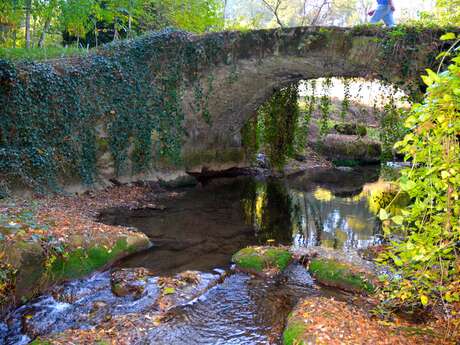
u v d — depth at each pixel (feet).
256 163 60.54
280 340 17.06
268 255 25.02
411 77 34.09
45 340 15.92
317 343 14.80
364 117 78.33
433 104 8.67
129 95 40.55
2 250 19.06
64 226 24.73
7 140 31.12
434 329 16.52
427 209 11.26
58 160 34.91
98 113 38.17
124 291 20.99
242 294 21.40
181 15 58.08
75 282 21.66
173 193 43.60
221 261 25.61
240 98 48.70
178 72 43.96
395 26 35.01
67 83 35.32
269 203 43.19
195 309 19.65
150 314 18.84
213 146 52.54
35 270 19.90
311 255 26.37
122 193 39.75
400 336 15.55
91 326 17.80
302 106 70.49
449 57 31.96
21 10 43.60
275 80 46.47
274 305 20.24
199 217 35.68
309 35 39.47
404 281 14.43
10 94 30.94
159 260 25.32
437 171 9.81
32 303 19.44
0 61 29.91
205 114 47.91
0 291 18.01
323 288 22.18
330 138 70.28
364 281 21.68
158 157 45.01
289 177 57.98
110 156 40.22
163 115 44.09
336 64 39.42
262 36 42.39
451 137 9.27
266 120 54.39
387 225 11.66
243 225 34.17
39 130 33.24
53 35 57.93
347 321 16.83
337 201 45.16
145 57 41.50
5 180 30.25
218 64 44.70
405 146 10.09
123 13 55.98
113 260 24.21
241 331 17.80
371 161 69.46
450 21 33.96
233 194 45.96
